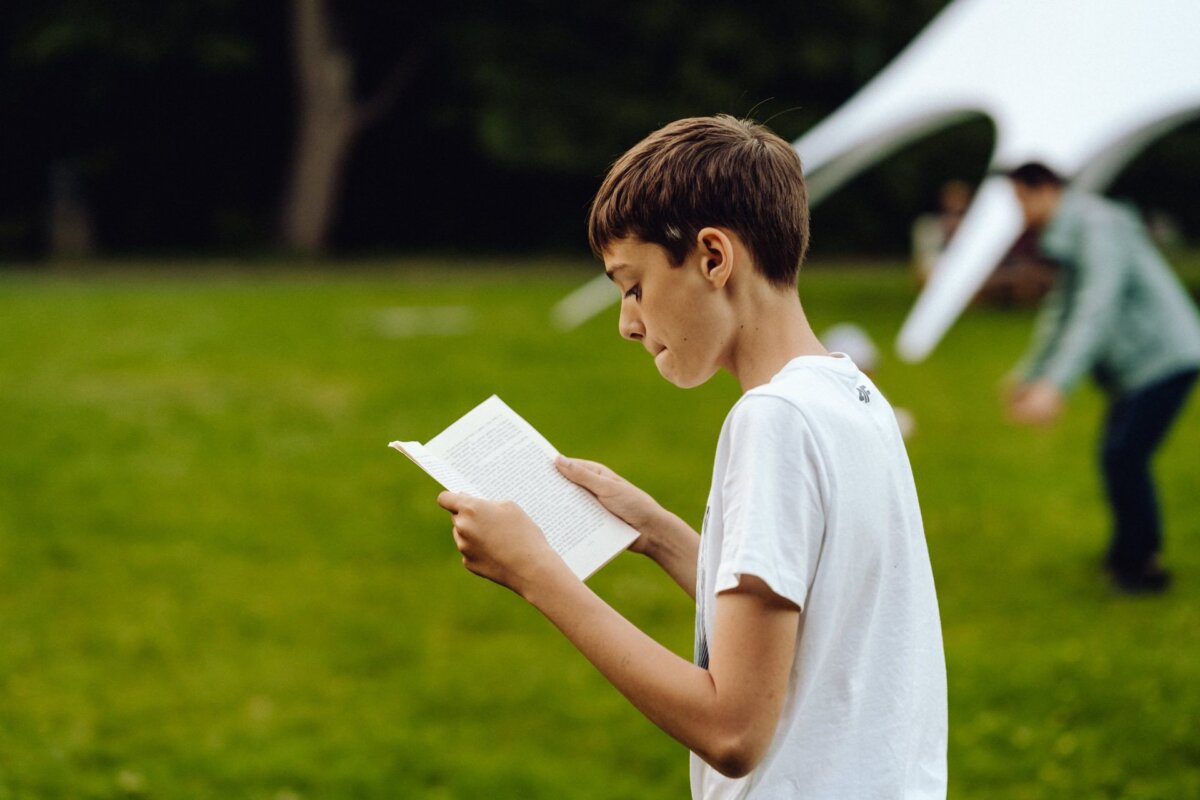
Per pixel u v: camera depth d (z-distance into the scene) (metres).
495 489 1.46
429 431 7.65
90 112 21.92
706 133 1.33
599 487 1.50
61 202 20.84
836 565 1.24
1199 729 3.56
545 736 3.65
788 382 1.27
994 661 4.06
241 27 21.56
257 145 22.97
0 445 7.21
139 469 6.73
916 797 1.29
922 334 9.88
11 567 5.18
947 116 11.19
